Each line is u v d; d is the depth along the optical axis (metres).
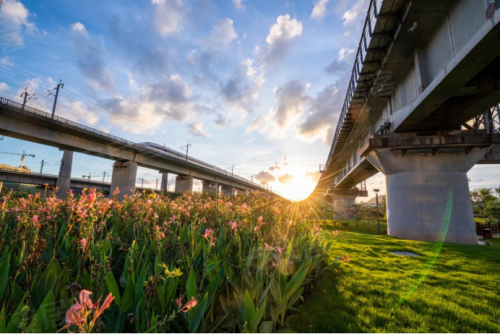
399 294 4.07
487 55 7.56
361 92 15.91
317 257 4.12
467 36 8.14
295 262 3.62
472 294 4.20
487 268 6.27
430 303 3.72
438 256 7.90
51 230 3.19
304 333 2.70
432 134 14.78
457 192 13.69
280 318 2.88
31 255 1.96
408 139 14.05
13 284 1.73
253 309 1.89
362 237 12.49
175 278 2.09
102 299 1.79
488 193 33.78
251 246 3.55
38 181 36.66
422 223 13.70
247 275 2.65
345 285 4.41
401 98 13.95
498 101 10.94
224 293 2.94
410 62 12.25
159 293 1.78
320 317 3.08
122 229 4.09
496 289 4.54
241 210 4.96
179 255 2.86
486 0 6.82
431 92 9.86
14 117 20.52
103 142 28.11
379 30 10.88
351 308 3.42
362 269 5.62
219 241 3.36
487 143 13.16
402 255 7.87
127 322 1.83
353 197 46.50
